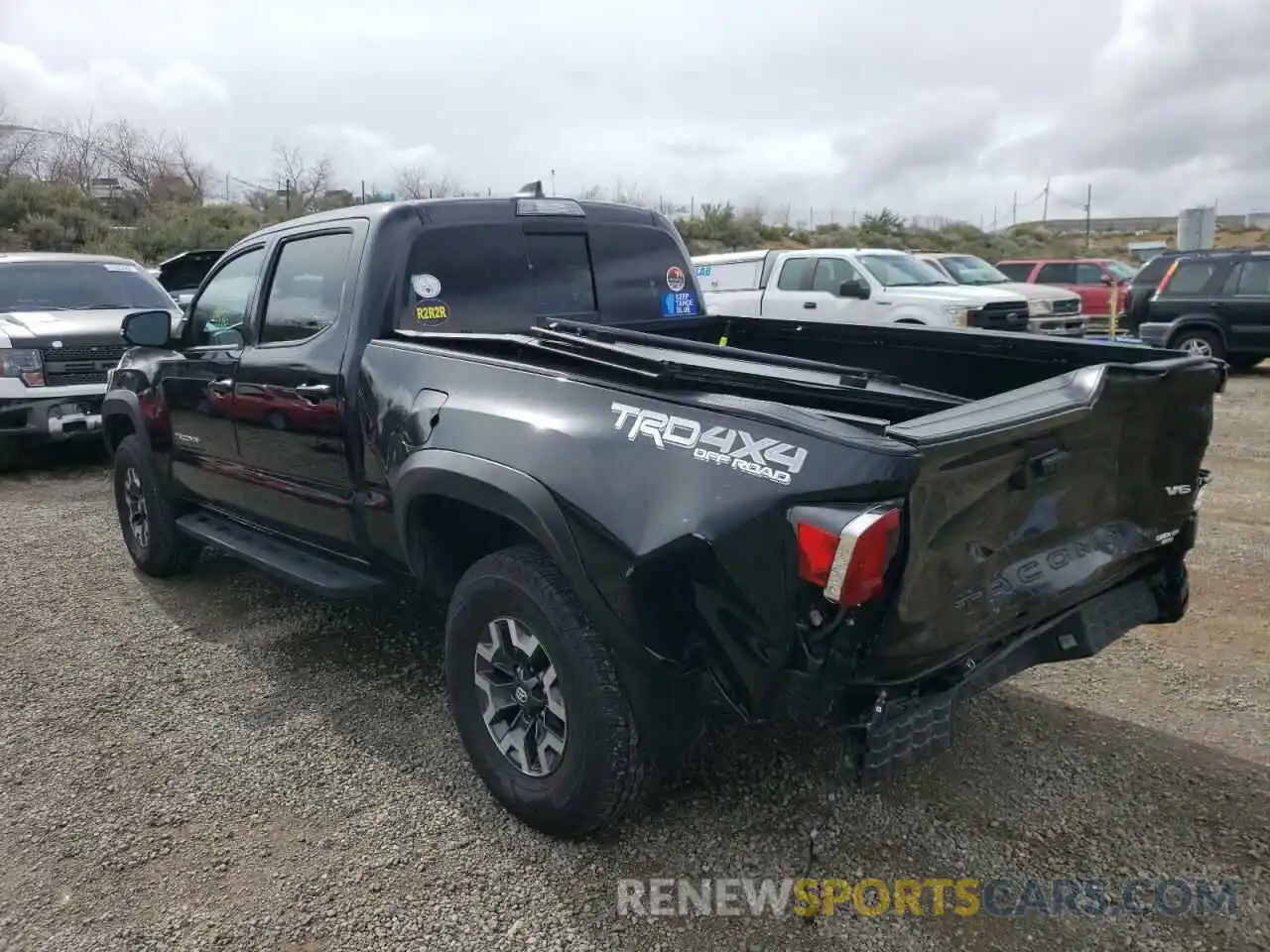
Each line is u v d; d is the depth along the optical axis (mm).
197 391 4828
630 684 2809
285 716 4008
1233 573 5371
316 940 2725
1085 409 2662
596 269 4453
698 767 3498
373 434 3701
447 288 3973
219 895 2916
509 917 2795
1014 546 2738
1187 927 2686
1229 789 3311
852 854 3027
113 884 2984
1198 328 14492
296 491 4273
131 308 9602
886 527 2301
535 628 2982
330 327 3961
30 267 9523
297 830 3229
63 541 6543
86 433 8406
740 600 2531
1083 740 3650
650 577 2664
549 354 3172
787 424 2521
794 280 14102
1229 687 4047
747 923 2746
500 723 3244
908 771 3463
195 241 26750
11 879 3018
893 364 4195
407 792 3432
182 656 4617
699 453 2645
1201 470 3330
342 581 4070
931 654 2539
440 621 4996
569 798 2961
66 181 29938
